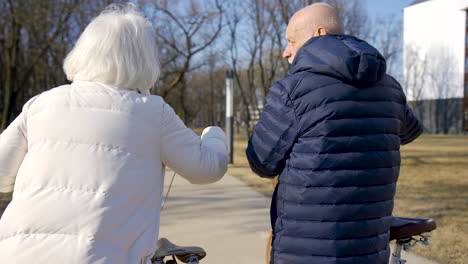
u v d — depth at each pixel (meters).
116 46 1.73
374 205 1.91
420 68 55.00
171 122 1.80
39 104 1.74
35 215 1.56
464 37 51.53
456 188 8.84
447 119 52.91
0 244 1.58
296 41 2.22
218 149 1.97
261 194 7.77
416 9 55.34
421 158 16.03
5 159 1.78
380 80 1.97
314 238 1.87
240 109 44.53
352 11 26.42
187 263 1.92
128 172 1.65
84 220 1.55
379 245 1.94
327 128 1.87
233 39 28.28
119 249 1.59
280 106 1.93
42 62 24.02
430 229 2.30
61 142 1.64
